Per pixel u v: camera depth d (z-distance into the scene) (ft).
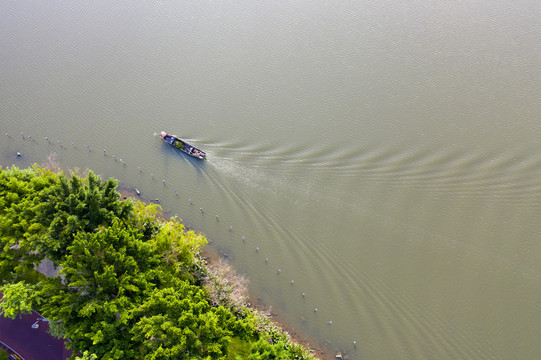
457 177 240.73
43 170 234.38
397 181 243.40
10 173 217.77
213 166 261.44
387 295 209.26
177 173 263.49
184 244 204.33
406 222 228.84
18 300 172.76
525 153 245.04
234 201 248.11
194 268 215.92
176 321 164.14
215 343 162.81
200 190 255.29
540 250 214.69
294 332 204.74
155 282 189.88
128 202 208.64
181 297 174.91
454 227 225.15
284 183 249.55
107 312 168.76
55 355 190.60
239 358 163.63
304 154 259.39
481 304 202.59
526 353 190.39
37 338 195.11
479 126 261.44
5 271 203.41
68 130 287.28
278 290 217.15
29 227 187.11
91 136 283.38
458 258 216.13
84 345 167.84
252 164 259.19
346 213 234.58
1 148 278.67
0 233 191.93
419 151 253.03
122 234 188.34
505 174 238.68
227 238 235.61
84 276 178.09
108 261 183.01
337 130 269.23
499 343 193.47
